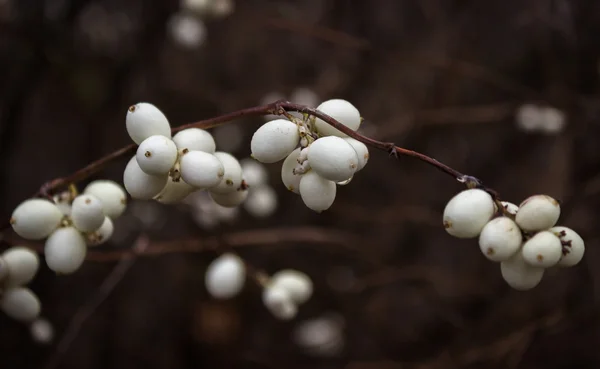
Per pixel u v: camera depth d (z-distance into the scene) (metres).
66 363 0.77
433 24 0.87
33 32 0.75
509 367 0.62
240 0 0.88
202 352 0.88
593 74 0.75
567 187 0.76
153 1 0.84
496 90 0.83
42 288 0.79
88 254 0.49
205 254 0.90
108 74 0.82
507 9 0.82
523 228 0.37
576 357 0.71
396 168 0.88
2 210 0.76
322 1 0.91
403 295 0.85
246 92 0.89
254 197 0.67
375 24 0.89
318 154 0.36
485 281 0.78
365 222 0.88
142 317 0.85
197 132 0.38
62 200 0.41
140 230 0.82
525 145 0.83
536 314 0.73
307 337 0.85
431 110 0.81
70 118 0.80
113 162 0.41
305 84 0.90
